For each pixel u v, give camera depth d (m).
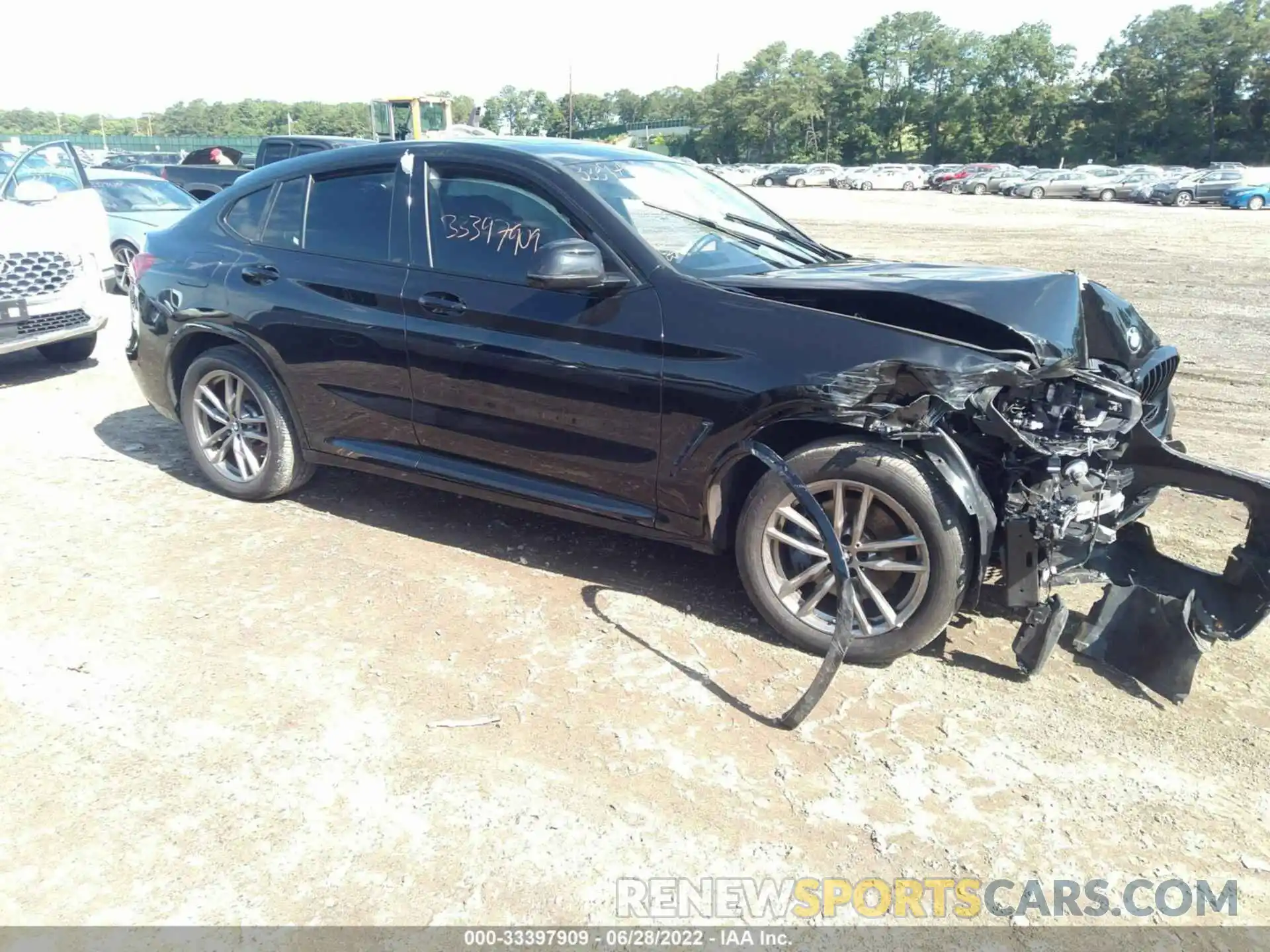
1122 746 2.96
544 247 3.37
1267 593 3.28
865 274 3.68
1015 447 3.16
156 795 2.63
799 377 3.17
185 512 4.60
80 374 7.35
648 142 115.06
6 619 3.53
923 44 106.38
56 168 11.22
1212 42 85.25
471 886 2.35
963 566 3.14
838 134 113.12
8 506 4.60
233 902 2.29
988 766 2.85
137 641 3.40
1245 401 7.18
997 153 101.25
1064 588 3.92
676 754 2.86
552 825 2.56
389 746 2.86
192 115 137.25
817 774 2.79
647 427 3.51
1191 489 3.34
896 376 3.06
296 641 3.43
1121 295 12.49
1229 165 45.19
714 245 3.82
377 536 4.38
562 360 3.61
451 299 3.86
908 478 3.11
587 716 3.03
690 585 3.96
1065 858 2.50
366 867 2.40
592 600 3.80
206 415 4.76
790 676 3.30
